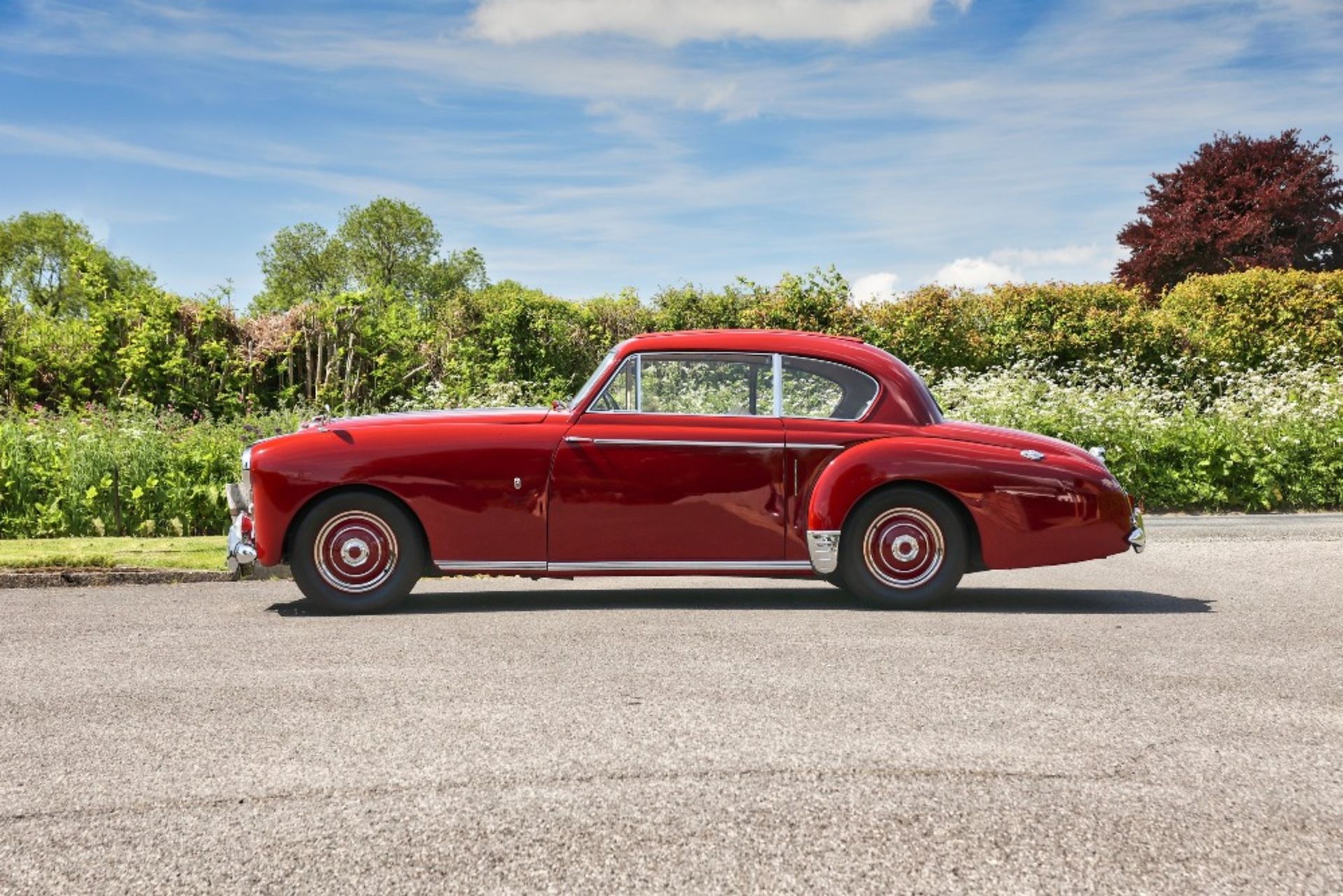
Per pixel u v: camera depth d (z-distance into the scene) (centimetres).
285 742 419
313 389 1561
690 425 709
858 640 601
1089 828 335
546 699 477
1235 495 1313
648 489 700
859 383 726
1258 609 710
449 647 584
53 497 1023
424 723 443
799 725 437
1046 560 708
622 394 716
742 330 740
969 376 1825
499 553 696
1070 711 459
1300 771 386
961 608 714
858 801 356
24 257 8069
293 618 673
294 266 8038
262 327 1564
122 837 332
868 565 708
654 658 555
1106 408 1370
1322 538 1068
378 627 643
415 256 8138
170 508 1030
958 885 298
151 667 541
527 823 339
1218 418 1397
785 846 322
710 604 727
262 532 685
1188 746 412
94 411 1273
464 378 1590
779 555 709
